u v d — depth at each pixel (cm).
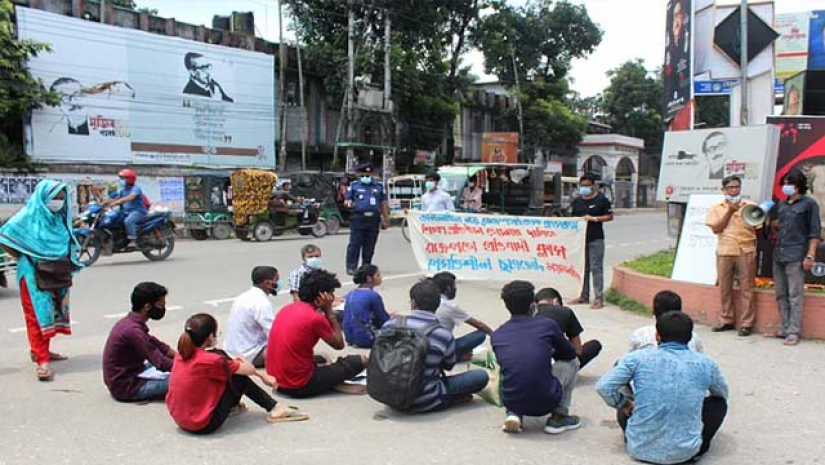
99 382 579
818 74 1352
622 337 740
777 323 723
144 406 518
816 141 852
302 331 530
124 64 2350
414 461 415
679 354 410
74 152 2225
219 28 3050
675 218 1202
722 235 741
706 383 406
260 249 1666
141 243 1368
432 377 499
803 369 604
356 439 453
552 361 480
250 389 485
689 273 820
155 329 779
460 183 2408
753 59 1602
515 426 454
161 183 2447
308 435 461
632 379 415
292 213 2023
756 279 786
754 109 1611
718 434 458
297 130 2986
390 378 480
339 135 2986
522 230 1017
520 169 2641
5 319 822
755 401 523
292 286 763
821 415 493
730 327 752
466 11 3528
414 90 3244
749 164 891
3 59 1953
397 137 3294
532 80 4359
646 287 860
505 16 3691
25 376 593
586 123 4528
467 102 3919
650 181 5350
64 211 602
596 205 934
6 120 2088
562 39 4384
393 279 1184
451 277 628
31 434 456
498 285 1098
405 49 3206
